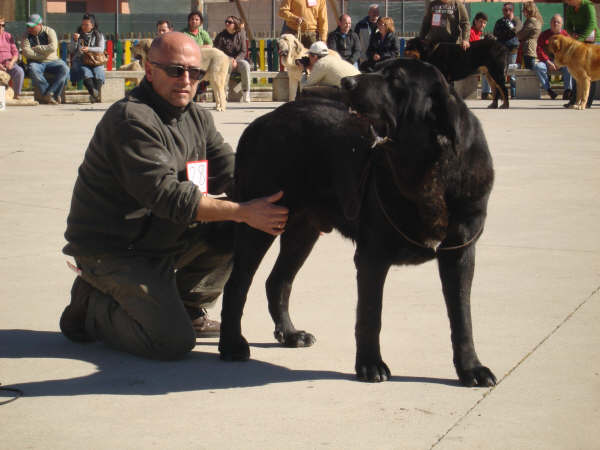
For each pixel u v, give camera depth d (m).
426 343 4.09
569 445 2.92
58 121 13.98
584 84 16.50
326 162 3.91
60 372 3.76
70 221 4.08
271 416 3.23
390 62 3.36
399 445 2.94
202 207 3.74
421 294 4.93
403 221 3.47
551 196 7.73
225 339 3.97
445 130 3.26
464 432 3.05
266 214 3.75
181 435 3.05
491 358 3.85
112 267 3.93
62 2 33.84
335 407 3.32
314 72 10.14
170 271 4.02
